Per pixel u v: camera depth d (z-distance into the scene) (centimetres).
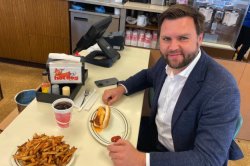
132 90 127
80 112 106
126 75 144
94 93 121
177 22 89
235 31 238
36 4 253
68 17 253
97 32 139
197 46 95
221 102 83
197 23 90
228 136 80
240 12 228
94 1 237
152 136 128
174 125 100
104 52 154
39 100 110
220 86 87
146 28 243
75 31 258
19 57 293
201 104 91
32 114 102
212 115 83
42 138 83
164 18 93
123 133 95
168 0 243
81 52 163
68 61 112
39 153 78
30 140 84
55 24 260
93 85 129
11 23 270
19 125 94
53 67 110
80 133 93
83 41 148
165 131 111
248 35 238
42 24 264
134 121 104
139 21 241
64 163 77
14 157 76
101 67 151
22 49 286
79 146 87
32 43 279
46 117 100
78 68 113
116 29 245
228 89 85
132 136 95
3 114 214
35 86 261
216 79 89
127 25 243
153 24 250
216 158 77
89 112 107
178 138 101
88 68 148
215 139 79
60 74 112
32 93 160
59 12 252
